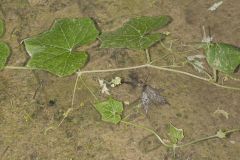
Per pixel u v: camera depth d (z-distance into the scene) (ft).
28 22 2.37
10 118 2.05
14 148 1.97
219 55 2.08
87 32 2.14
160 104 2.09
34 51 2.10
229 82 2.16
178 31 2.33
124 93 2.13
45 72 2.19
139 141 1.99
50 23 2.37
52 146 1.97
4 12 2.40
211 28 2.34
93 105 2.09
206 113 2.06
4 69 2.20
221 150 1.96
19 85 2.15
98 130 2.01
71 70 2.07
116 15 2.40
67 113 2.06
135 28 2.14
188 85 2.15
